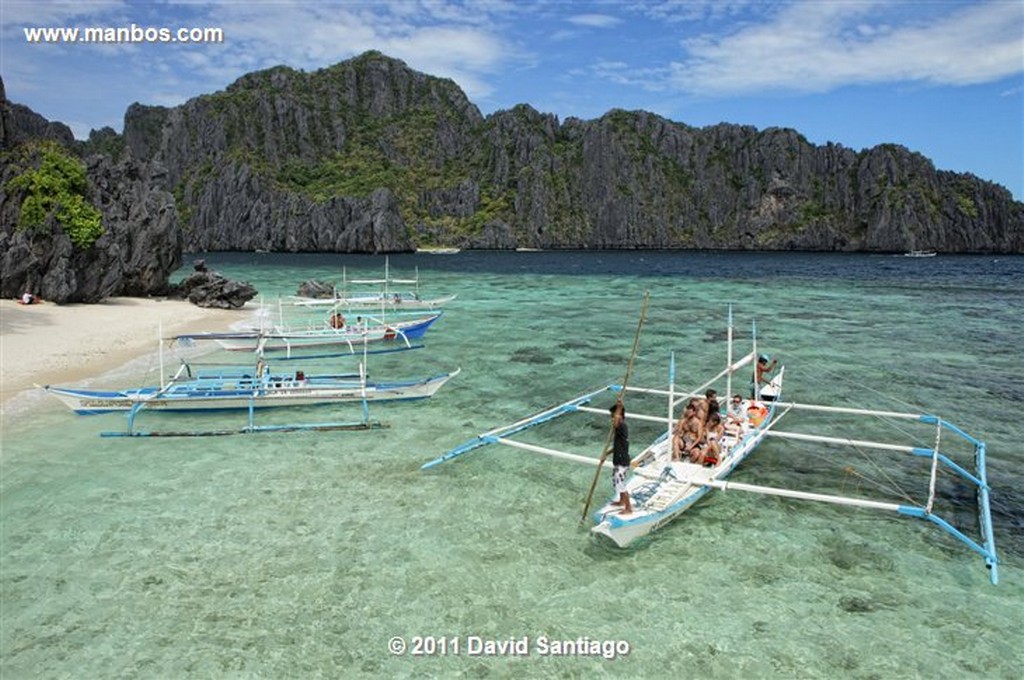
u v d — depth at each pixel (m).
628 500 15.73
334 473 20.03
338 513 17.39
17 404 25.89
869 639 12.53
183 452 21.53
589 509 17.73
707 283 95.56
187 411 25.47
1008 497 18.73
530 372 33.75
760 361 25.97
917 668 11.76
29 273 48.41
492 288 85.69
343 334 40.00
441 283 94.62
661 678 11.50
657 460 18.92
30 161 57.47
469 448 21.41
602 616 13.20
